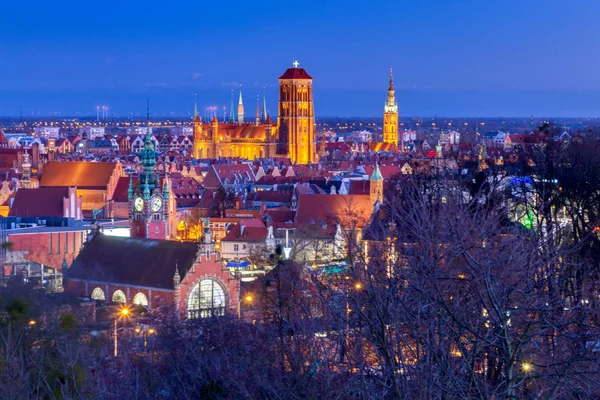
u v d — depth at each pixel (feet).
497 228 319.06
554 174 494.18
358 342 260.21
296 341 293.02
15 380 246.06
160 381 354.13
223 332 394.11
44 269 478.59
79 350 266.36
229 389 303.68
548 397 220.43
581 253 367.66
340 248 347.97
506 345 221.46
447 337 249.34
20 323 259.39
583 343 241.76
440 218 283.59
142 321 524.11
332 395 262.06
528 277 239.91
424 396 231.91
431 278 239.50
